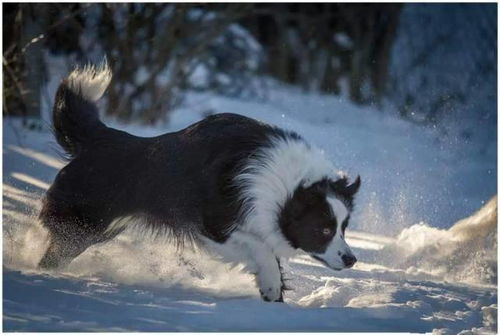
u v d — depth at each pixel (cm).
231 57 3128
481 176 2072
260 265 882
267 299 883
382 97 3039
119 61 2300
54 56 2308
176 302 789
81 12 2120
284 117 2580
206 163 879
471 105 2867
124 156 943
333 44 3206
